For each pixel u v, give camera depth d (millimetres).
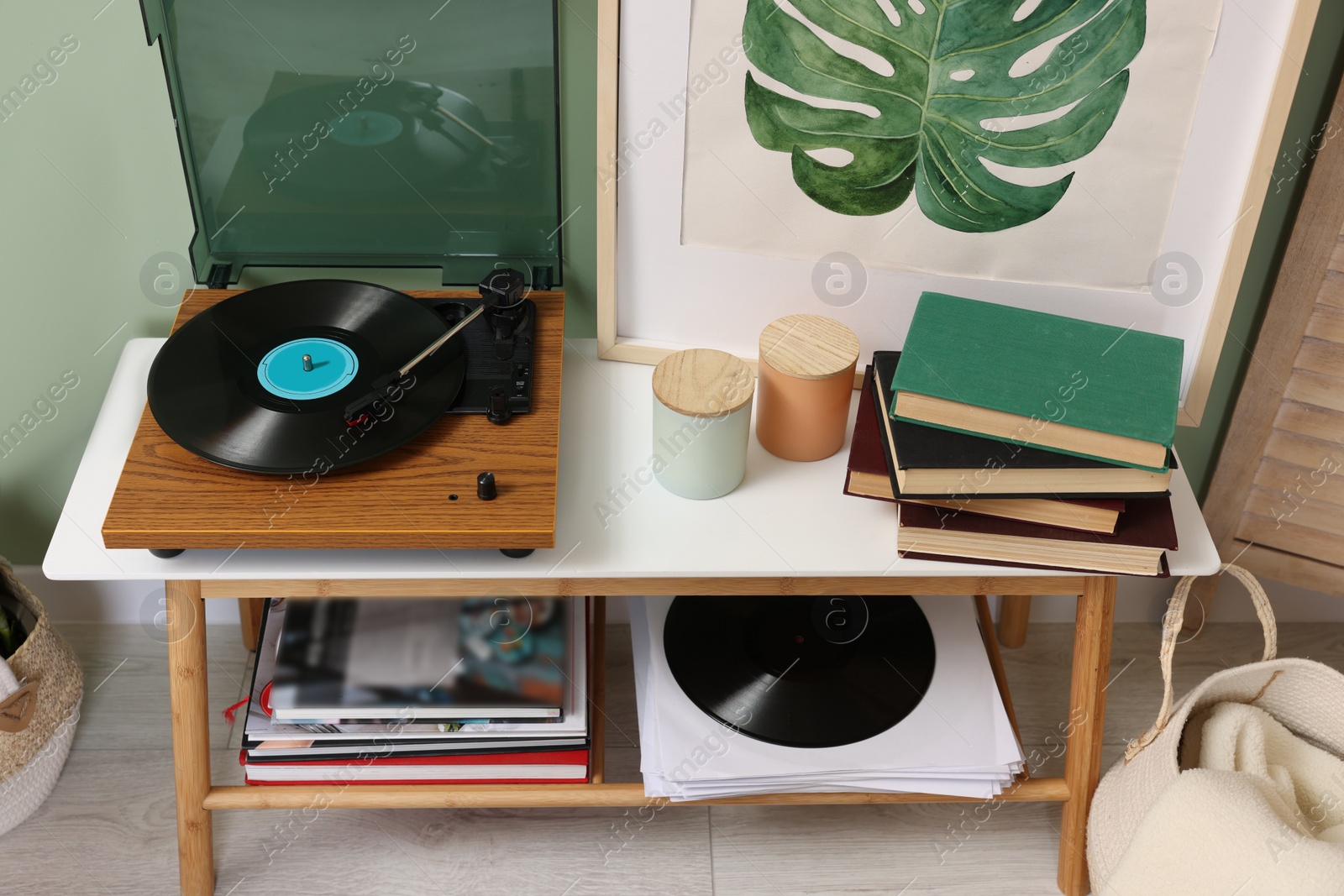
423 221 1211
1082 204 1082
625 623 1613
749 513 1070
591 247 1249
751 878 1314
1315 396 1265
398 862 1316
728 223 1135
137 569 991
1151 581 1559
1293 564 1410
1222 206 1063
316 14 1061
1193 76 1007
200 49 1080
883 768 1146
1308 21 959
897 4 1007
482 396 1064
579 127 1158
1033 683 1542
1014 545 1015
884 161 1084
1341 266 1166
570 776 1192
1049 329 1062
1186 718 1142
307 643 1168
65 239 1233
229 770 1409
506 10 1062
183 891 1250
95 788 1379
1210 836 1005
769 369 1063
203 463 996
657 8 1027
